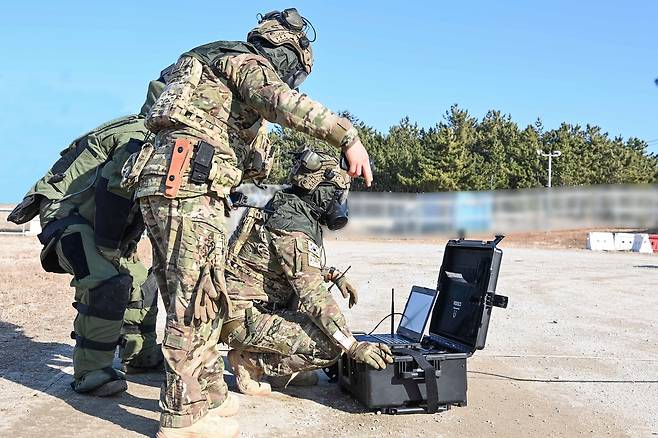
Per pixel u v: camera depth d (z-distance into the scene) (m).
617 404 4.61
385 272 14.67
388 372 4.14
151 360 5.06
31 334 6.42
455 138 49.53
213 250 3.34
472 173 48.75
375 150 50.75
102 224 4.15
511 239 34.06
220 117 3.42
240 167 3.60
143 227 4.37
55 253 4.36
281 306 4.59
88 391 4.33
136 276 4.88
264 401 4.43
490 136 55.72
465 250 4.73
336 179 4.34
